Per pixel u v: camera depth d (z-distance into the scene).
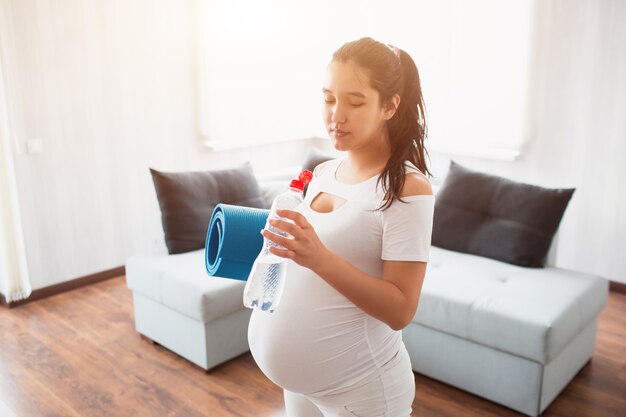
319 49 4.83
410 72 1.17
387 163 1.13
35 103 3.34
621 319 3.23
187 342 2.73
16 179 3.34
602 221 3.58
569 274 2.73
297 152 5.07
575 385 2.58
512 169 3.87
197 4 4.02
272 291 1.14
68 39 3.43
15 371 2.71
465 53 3.93
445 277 2.65
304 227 0.99
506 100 3.81
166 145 4.07
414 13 4.14
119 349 2.92
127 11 3.68
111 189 3.79
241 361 2.81
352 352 1.19
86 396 2.51
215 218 1.25
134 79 3.79
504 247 2.87
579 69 3.48
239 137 4.48
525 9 3.58
